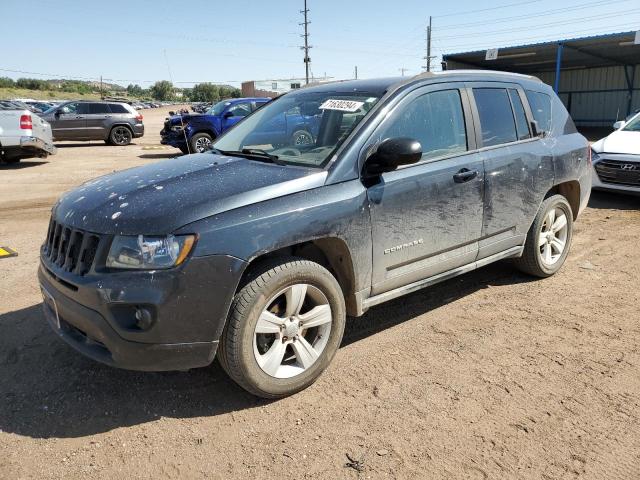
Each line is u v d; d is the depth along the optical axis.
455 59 29.06
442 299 4.54
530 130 4.55
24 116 12.10
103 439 2.74
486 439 2.73
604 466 2.53
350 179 3.24
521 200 4.38
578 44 23.58
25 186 10.23
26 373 3.34
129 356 2.69
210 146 4.26
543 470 2.51
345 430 2.81
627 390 3.16
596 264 5.44
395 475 2.48
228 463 2.57
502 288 4.79
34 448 2.66
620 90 32.50
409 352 3.63
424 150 3.68
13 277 5.02
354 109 3.57
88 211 2.92
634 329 3.96
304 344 3.13
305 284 3.04
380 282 3.46
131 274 2.64
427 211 3.62
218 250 2.71
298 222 2.95
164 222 2.69
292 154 3.54
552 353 3.60
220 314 2.76
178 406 3.03
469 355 3.58
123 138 19.66
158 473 2.51
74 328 3.02
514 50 25.58
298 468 2.53
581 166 5.02
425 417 2.91
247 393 3.16
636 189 7.80
